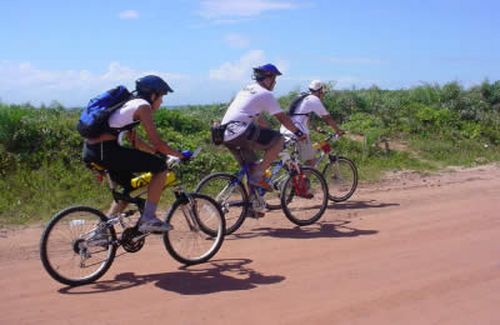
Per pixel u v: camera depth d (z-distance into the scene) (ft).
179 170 33.58
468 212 27.48
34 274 18.95
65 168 31.42
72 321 15.16
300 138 23.16
